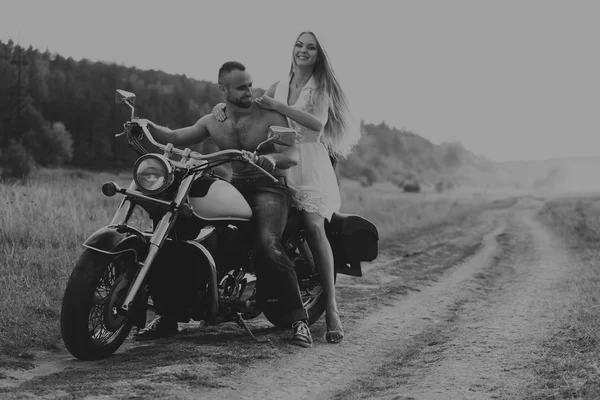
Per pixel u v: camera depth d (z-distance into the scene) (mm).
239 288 4980
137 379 3973
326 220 5801
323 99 5590
